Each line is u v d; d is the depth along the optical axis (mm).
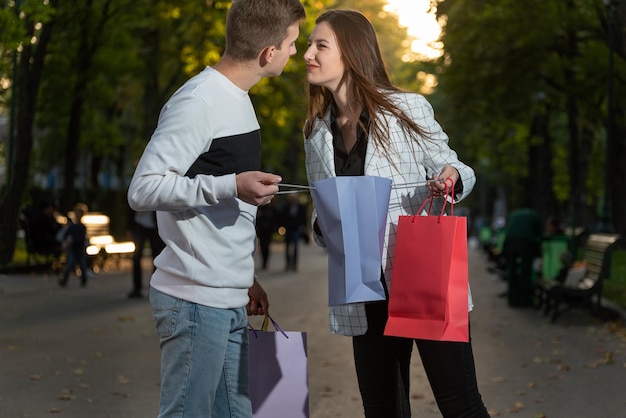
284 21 4391
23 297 19875
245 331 4609
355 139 4949
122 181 51750
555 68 31578
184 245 4285
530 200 47406
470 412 4762
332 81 4926
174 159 4125
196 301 4277
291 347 4891
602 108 35219
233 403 4527
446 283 4508
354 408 8727
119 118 47688
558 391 9703
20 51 27047
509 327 15531
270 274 30344
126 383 9867
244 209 4363
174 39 36062
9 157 27266
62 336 13562
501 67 31547
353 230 4574
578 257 29203
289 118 37938
